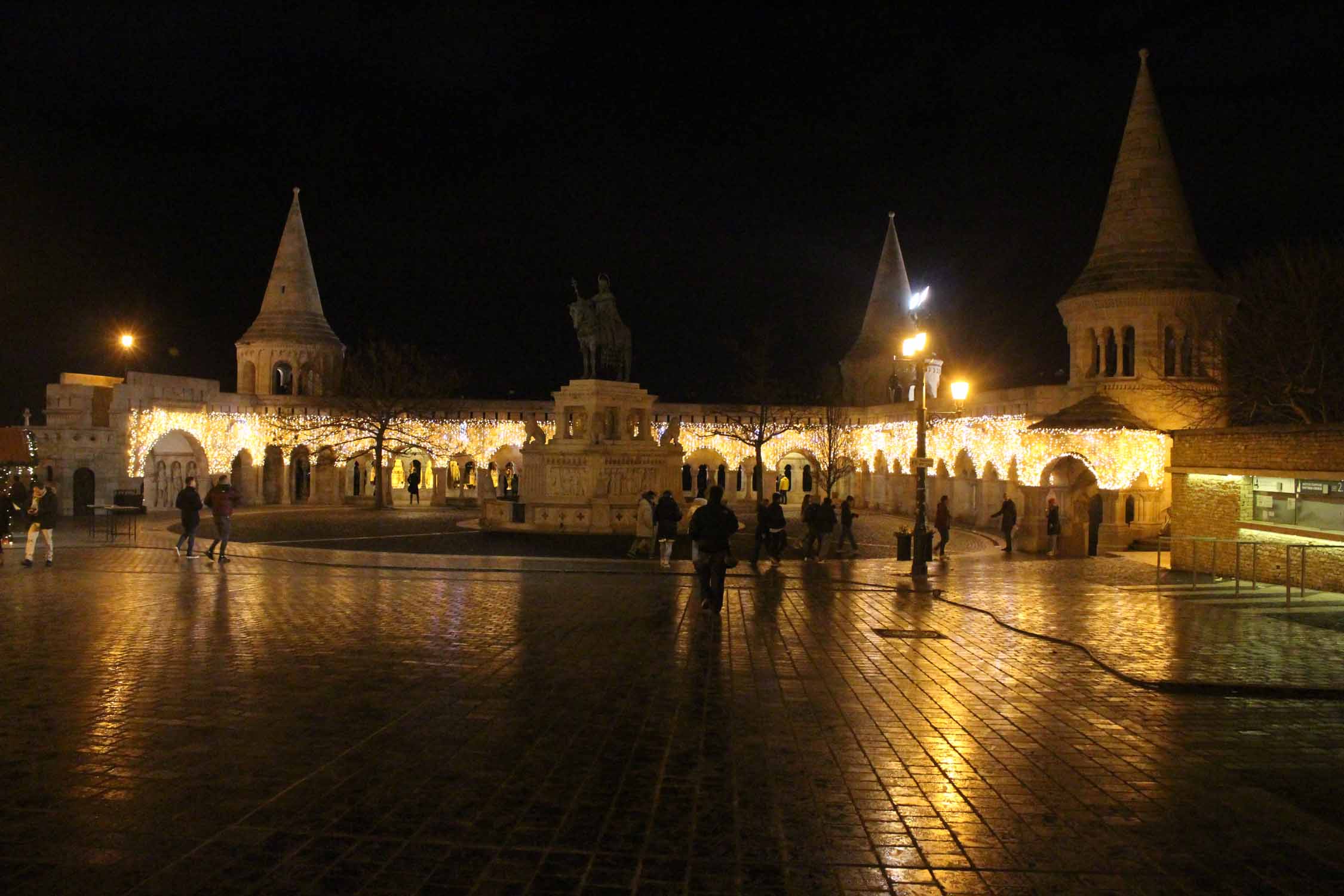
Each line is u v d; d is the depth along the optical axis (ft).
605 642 43.16
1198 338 120.78
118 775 23.73
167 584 62.13
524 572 71.46
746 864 19.16
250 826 20.57
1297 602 59.47
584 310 116.88
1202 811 22.63
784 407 176.55
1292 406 111.65
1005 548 100.58
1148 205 125.49
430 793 22.82
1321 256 116.16
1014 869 19.19
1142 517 108.58
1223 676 36.83
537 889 17.78
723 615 52.21
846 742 27.81
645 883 18.16
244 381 174.81
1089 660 40.73
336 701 31.37
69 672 35.24
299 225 178.29
